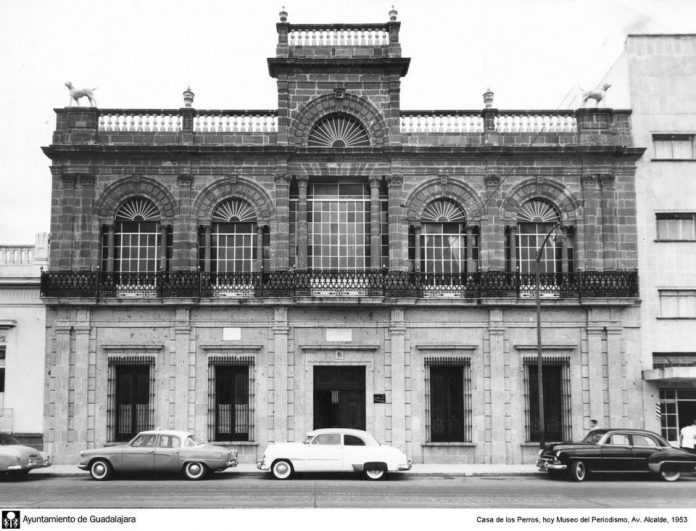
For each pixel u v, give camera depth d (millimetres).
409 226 30047
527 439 28953
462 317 29438
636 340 29469
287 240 29531
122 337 29031
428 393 29109
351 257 30141
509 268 29984
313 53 30547
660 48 31141
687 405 29438
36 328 29391
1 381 29125
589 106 35000
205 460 23500
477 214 30047
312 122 30297
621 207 30172
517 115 30641
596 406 29062
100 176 29812
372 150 29859
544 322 29469
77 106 30062
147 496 19484
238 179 29906
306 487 21688
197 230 29766
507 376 29125
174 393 28766
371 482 23344
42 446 28625
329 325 29266
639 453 24141
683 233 30453
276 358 28984
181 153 29703
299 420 28828
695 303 29875
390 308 29250
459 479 24750
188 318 29047
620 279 29438
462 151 29953
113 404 28828
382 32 30766
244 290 29203
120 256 29812
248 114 30203
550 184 30266
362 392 29297
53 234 29328
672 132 30641
